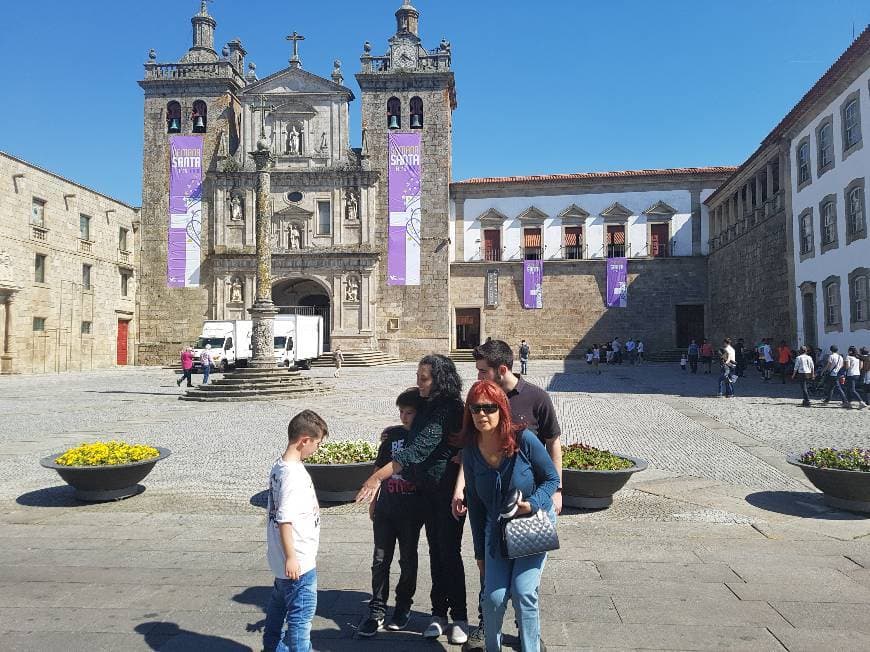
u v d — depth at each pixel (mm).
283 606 4648
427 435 5203
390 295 47906
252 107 49000
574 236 50281
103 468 9109
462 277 50062
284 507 4500
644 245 49438
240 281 47969
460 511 5059
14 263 36906
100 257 44969
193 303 48312
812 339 30109
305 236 48188
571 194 50312
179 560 6910
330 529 8008
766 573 6363
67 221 41625
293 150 48844
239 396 23625
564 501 8922
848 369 19641
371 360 44938
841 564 6621
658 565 6617
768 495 9539
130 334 48438
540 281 49531
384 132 48438
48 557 7012
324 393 25547
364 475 9141
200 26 50812
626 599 5742
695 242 48781
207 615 5500
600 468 8703
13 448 14055
